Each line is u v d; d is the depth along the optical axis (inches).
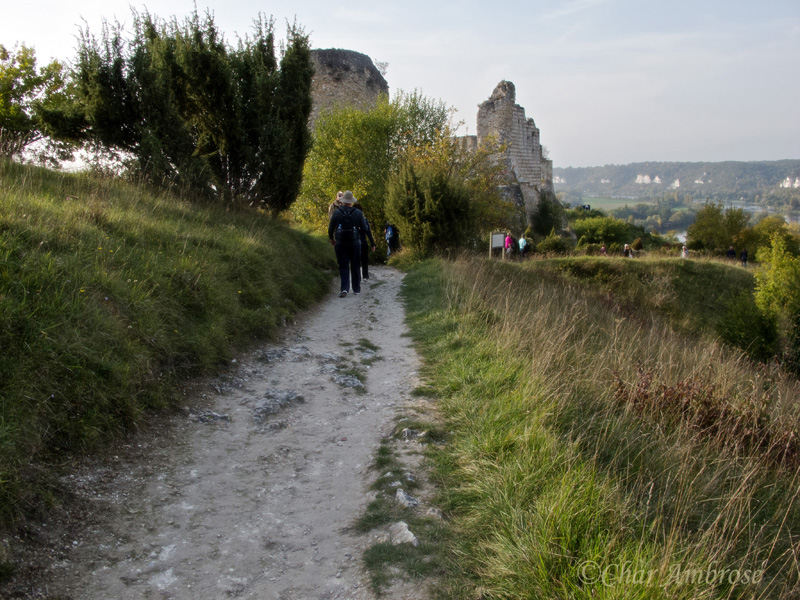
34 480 104.0
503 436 138.4
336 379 199.3
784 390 223.5
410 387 195.3
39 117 348.2
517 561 93.3
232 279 253.9
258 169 439.2
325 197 813.9
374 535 108.3
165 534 106.3
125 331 158.2
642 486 119.8
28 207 198.1
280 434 155.7
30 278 147.5
